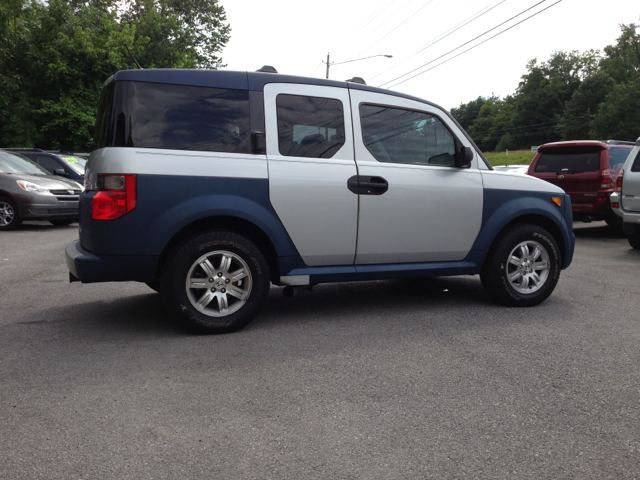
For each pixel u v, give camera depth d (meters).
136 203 3.70
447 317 4.57
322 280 4.32
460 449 2.37
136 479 2.11
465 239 4.78
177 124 3.90
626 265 7.36
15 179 11.02
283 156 4.16
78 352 3.59
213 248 3.92
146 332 4.05
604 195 9.96
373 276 4.51
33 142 23.95
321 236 4.26
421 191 4.57
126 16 33.53
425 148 4.74
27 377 3.14
